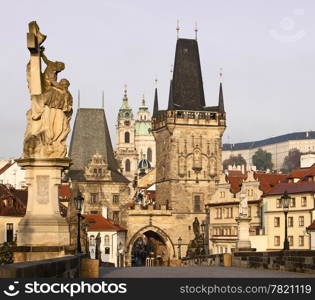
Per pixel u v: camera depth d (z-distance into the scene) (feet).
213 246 625.82
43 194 116.26
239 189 605.73
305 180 529.86
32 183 116.47
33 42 116.47
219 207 621.72
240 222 236.22
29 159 116.06
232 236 600.80
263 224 539.29
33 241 114.73
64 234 116.06
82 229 202.90
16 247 114.52
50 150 116.26
